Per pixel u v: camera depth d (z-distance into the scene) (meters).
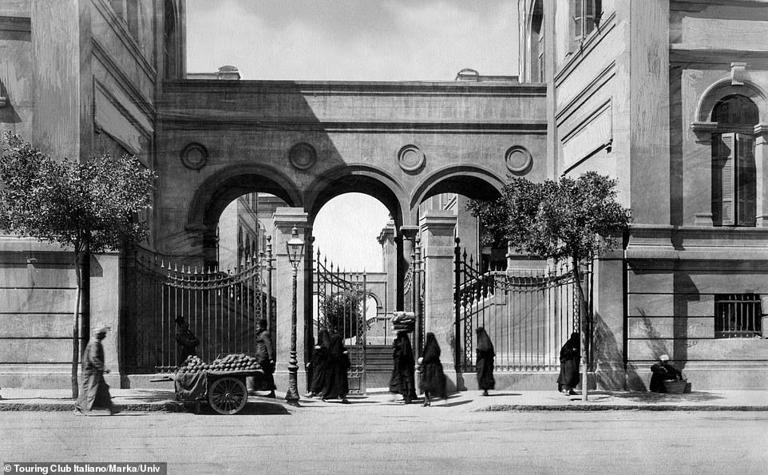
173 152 28.33
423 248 21.42
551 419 17.00
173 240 28.08
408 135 28.89
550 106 28.59
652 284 21.59
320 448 13.68
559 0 28.31
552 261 26.30
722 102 22.50
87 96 20.62
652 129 22.00
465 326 21.31
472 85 28.95
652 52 22.11
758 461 12.86
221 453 13.15
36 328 19.67
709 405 18.39
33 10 20.12
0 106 19.97
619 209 20.00
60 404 16.84
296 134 28.70
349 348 21.55
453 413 17.69
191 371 16.91
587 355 20.50
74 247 19.05
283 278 20.81
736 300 22.00
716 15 22.42
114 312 19.92
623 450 13.76
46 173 17.27
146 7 27.11
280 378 20.52
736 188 22.33
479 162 28.92
